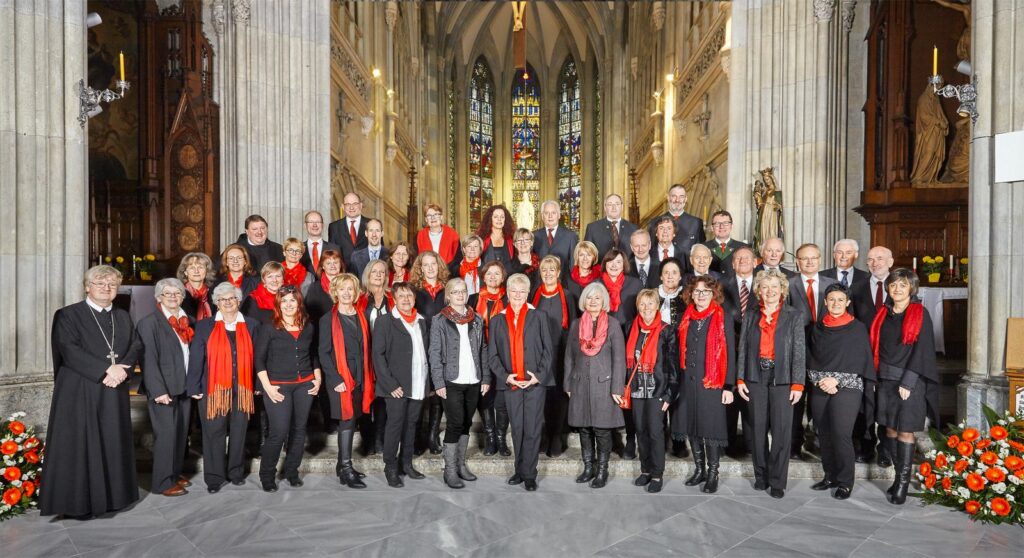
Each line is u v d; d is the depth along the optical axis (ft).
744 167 26.76
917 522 13.08
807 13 25.44
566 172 110.93
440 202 95.86
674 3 55.83
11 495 13.12
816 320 15.35
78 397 12.80
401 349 15.02
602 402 14.69
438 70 96.89
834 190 25.62
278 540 12.10
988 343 16.51
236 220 26.35
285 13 27.02
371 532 12.49
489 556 11.41
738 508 13.83
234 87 26.25
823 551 11.65
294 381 14.90
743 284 16.92
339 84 41.19
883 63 26.32
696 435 14.92
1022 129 15.78
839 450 14.26
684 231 19.45
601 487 15.14
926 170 25.94
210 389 14.58
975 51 16.66
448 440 15.08
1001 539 12.22
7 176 15.07
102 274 13.15
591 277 17.52
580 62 107.14
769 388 14.56
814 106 25.40
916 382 13.89
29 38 15.39
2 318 15.06
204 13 29.45
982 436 15.26
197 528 12.69
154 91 29.27
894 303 14.32
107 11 30.55
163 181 29.25
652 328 14.87
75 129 16.24
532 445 14.93
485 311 16.25
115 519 13.15
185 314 15.06
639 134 75.05
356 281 15.21
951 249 25.70
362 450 17.30
